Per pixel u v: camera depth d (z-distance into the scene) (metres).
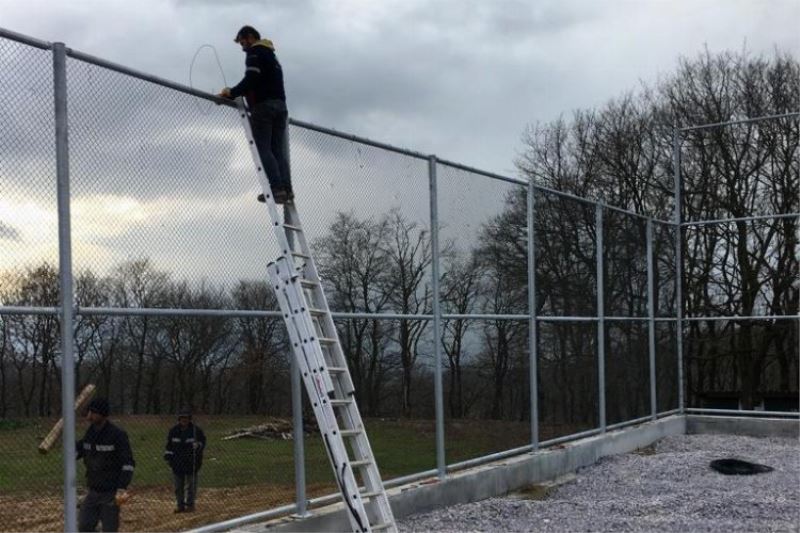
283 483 6.19
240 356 5.90
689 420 14.02
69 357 4.73
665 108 24.92
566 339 10.59
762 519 7.39
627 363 12.27
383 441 7.38
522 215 9.76
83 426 5.04
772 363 20.42
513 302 9.47
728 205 21.20
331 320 6.01
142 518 5.25
